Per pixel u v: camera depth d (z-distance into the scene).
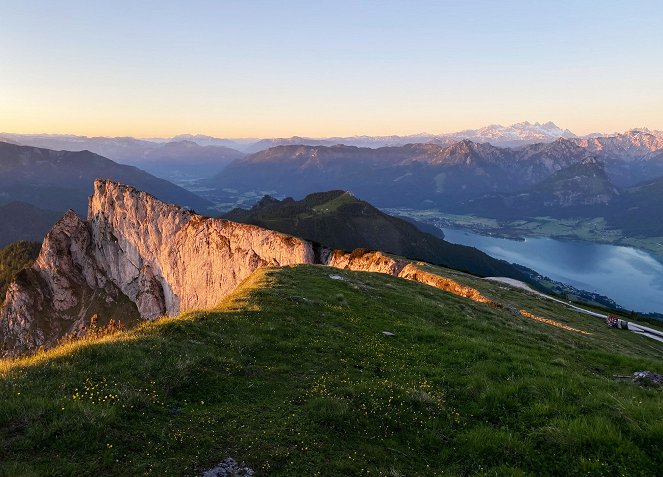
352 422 13.61
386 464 11.81
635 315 107.00
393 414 14.49
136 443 10.97
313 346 20.89
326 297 32.66
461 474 11.83
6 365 15.02
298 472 10.65
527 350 25.11
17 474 9.07
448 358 20.88
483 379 17.55
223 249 132.75
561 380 17.38
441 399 15.97
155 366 15.31
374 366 19.42
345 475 10.81
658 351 58.81
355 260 89.12
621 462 11.70
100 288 197.25
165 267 166.88
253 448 11.40
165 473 9.91
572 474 11.56
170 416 12.73
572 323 62.47
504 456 12.42
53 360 15.00
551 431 13.02
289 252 105.50
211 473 10.15
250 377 16.44
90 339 18.78
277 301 28.53
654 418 13.53
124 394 12.98
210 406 13.75
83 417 11.32
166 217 170.75
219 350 18.41
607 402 14.96
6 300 188.50
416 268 73.88
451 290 63.75
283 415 13.55
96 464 9.88
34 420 11.09
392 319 29.31
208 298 137.00
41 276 196.62
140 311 177.00
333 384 16.55
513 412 14.91
